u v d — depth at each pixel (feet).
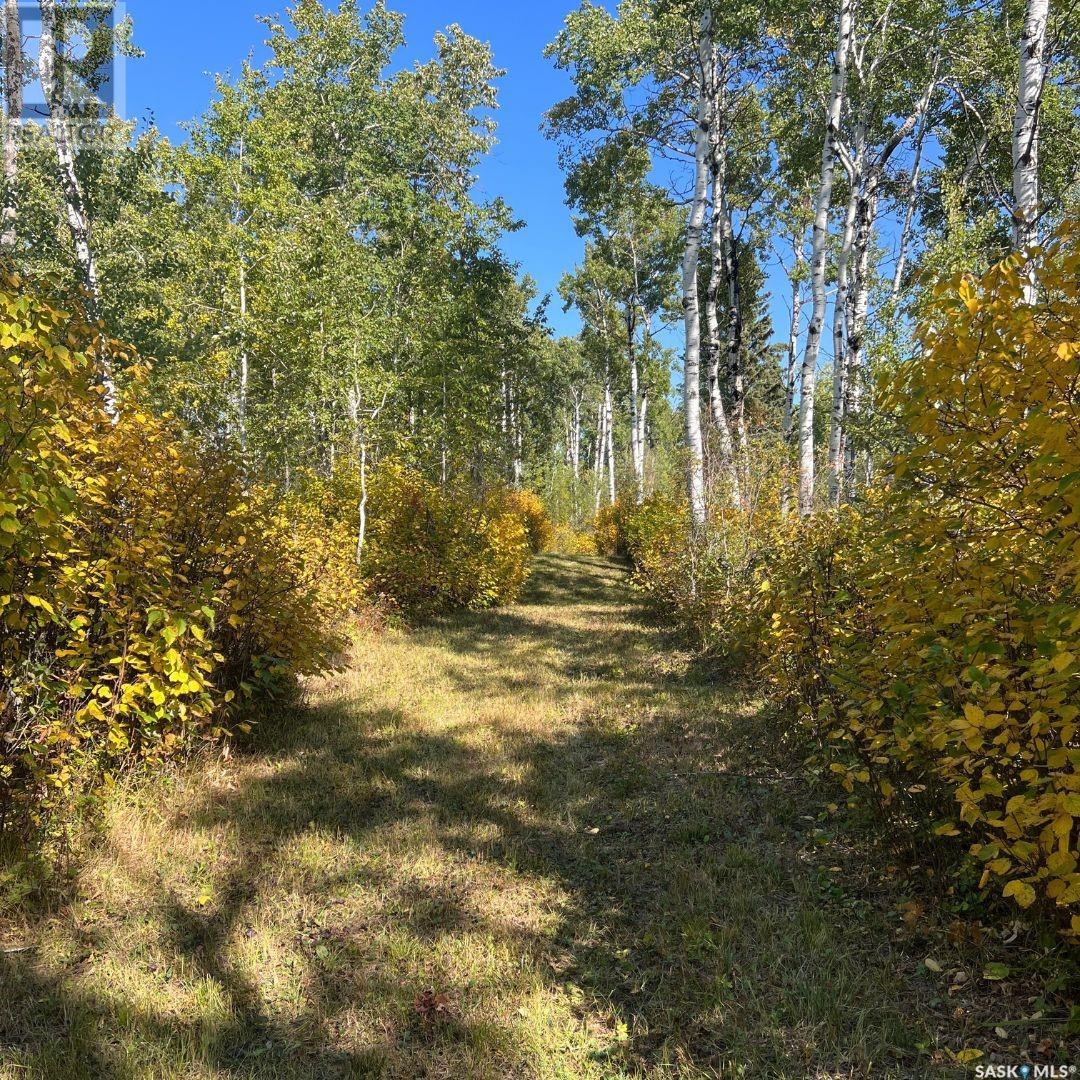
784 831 13.07
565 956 9.84
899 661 10.48
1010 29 36.47
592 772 16.87
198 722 15.35
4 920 9.62
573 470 138.62
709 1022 8.34
